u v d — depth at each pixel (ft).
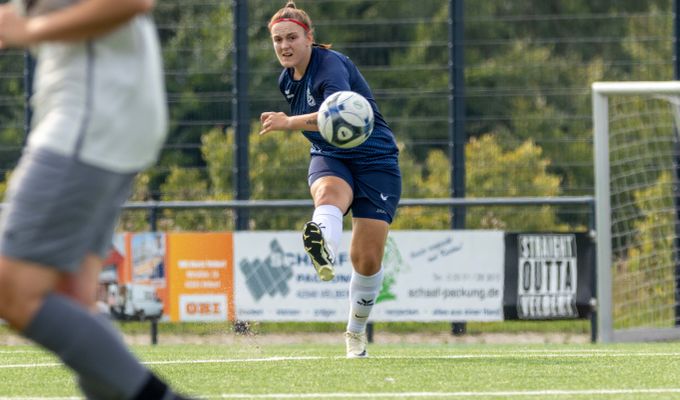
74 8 30.14
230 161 144.36
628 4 237.25
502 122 188.24
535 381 54.85
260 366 63.00
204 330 111.45
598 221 108.99
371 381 54.70
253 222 128.36
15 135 161.68
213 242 110.73
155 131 32.22
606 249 108.58
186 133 151.43
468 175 133.90
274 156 141.79
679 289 120.88
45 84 31.78
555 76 199.11
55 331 31.53
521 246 109.19
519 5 245.24
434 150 185.98
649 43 218.79
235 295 110.32
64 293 34.55
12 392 51.44
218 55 160.86
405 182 145.18
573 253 109.50
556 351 80.18
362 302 69.72
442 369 60.54
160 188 144.46
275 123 66.23
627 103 128.06
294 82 70.18
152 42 32.58
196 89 160.97
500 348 89.81
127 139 31.35
